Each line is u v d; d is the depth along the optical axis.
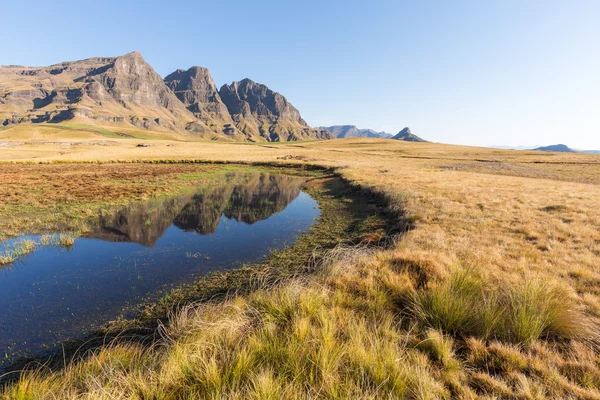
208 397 3.04
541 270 6.86
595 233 9.69
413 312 4.90
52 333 6.22
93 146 92.31
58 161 52.97
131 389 3.21
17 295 7.84
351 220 16.02
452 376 3.45
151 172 39.59
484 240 9.51
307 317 4.56
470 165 50.91
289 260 10.41
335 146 124.44
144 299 7.68
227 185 30.58
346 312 4.89
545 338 4.29
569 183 27.27
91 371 3.87
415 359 3.67
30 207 18.23
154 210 18.66
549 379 3.35
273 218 17.20
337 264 7.32
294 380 3.23
